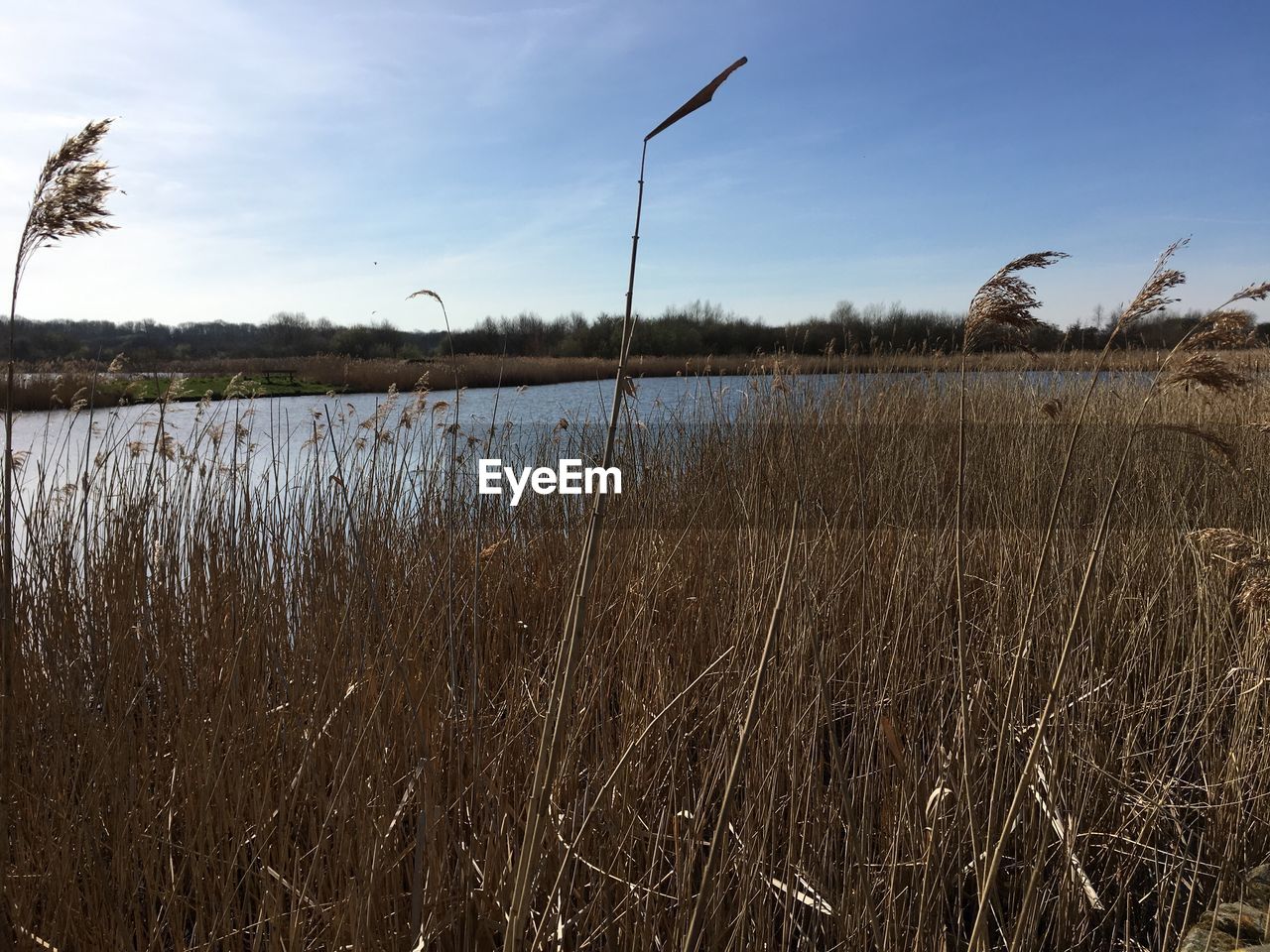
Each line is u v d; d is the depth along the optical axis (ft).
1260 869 8.00
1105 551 11.87
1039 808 7.93
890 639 10.44
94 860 6.96
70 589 11.12
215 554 12.37
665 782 8.20
